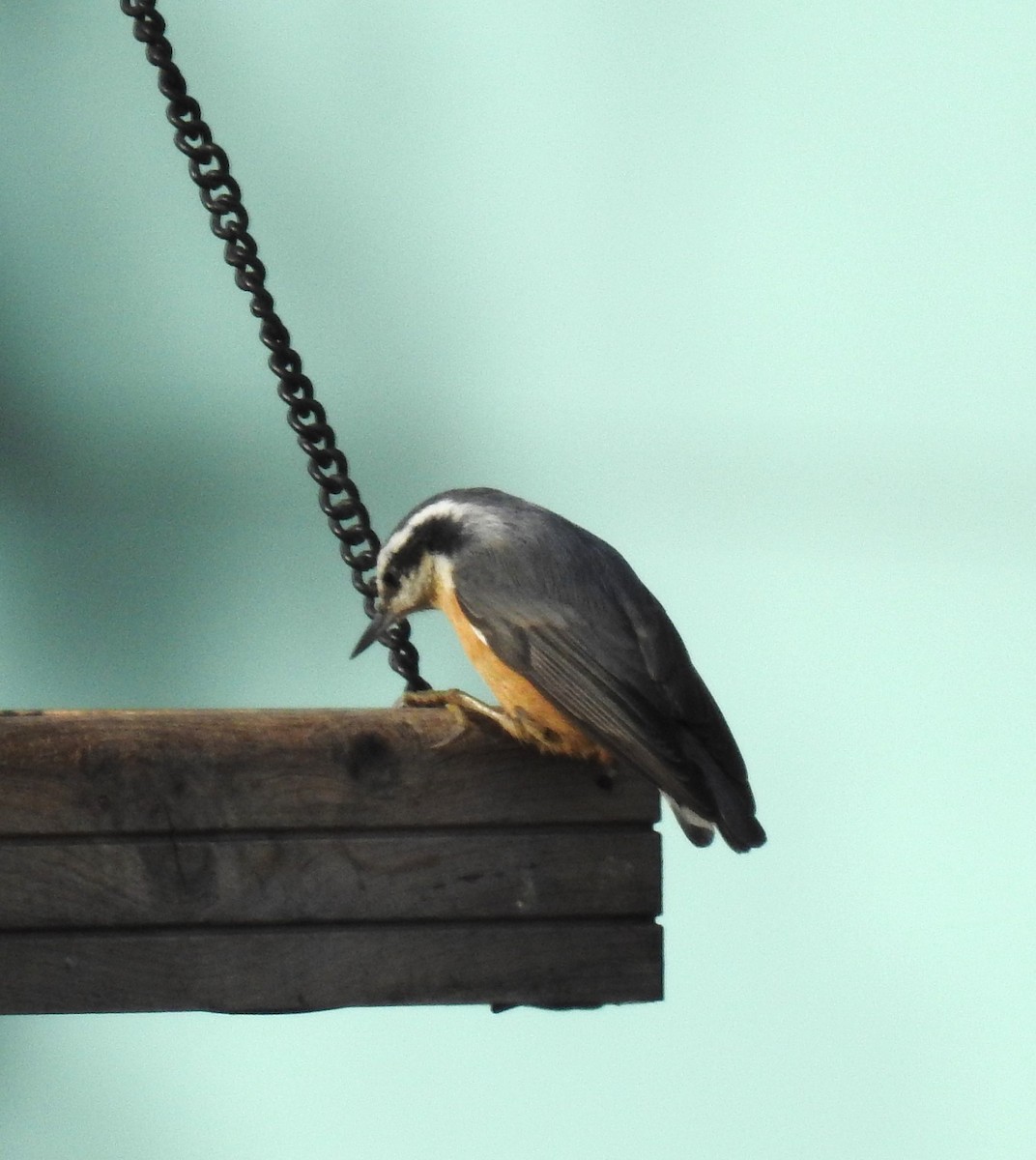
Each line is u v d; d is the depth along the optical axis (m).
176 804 5.33
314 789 5.34
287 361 5.44
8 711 5.34
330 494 5.45
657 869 5.34
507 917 5.34
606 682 5.38
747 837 5.36
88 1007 5.33
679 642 5.41
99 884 5.33
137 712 5.34
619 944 5.34
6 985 5.32
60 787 5.33
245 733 5.34
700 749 5.38
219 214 5.43
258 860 5.33
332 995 5.33
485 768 5.34
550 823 5.34
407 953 5.34
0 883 5.32
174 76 5.42
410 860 5.34
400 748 5.34
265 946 5.33
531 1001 5.34
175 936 5.33
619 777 5.35
